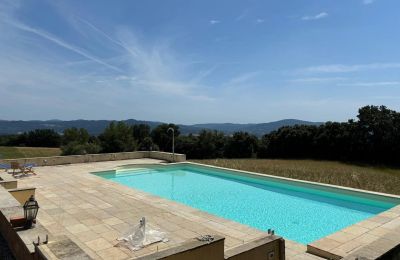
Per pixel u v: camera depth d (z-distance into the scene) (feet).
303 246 21.22
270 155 111.65
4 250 16.83
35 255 12.46
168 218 25.03
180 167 57.57
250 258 14.14
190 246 12.43
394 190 41.39
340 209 33.96
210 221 24.53
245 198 38.42
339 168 74.90
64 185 36.32
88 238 20.36
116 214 25.67
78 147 98.58
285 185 42.83
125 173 52.39
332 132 98.02
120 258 17.49
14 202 19.63
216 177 51.29
